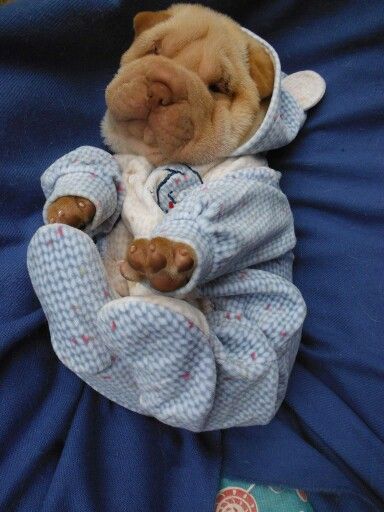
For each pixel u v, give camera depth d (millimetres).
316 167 535
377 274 505
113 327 355
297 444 477
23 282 460
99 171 435
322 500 472
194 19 455
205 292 418
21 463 444
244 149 464
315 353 510
